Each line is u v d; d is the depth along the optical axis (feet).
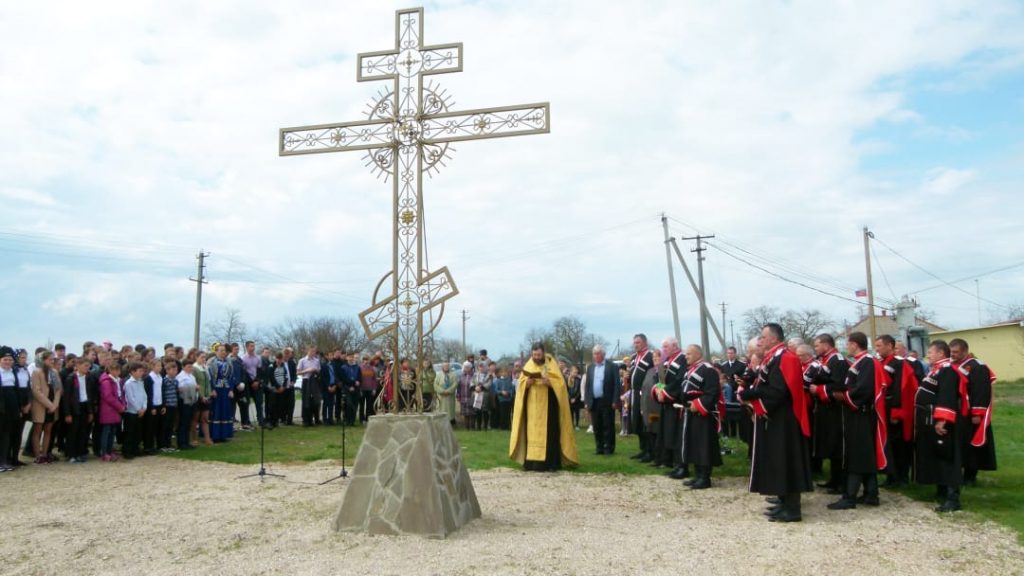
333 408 56.18
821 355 28.37
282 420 57.31
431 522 20.45
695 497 26.94
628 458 37.58
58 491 28.12
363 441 21.97
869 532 21.13
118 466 34.83
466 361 59.88
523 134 22.70
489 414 56.29
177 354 44.39
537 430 33.14
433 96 23.36
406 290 22.75
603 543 19.75
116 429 40.68
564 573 17.06
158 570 17.67
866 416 24.63
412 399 22.93
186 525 22.20
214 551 19.27
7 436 33.35
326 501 25.82
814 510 24.57
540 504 25.49
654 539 20.22
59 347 39.45
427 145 23.27
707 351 93.25
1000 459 35.17
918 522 22.47
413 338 22.63
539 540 20.10
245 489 28.32
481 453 39.19
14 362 34.58
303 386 54.44
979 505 24.89
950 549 19.20
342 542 19.94
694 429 29.01
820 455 27.73
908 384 29.14
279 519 22.94
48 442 36.11
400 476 21.13
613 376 39.09
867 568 17.53
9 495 27.32
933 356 26.81
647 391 34.71
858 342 25.68
